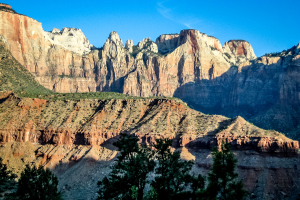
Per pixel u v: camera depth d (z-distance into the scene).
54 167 169.12
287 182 136.25
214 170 93.00
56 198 96.31
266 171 141.75
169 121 182.25
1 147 178.88
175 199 87.69
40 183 93.69
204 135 169.25
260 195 132.50
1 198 109.00
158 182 87.38
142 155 90.12
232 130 165.12
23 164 172.38
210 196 90.31
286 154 147.75
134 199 87.25
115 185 88.44
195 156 160.75
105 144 179.62
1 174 141.38
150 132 173.12
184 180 90.25
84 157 168.62
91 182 152.12
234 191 91.88
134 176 86.31
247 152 152.38
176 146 169.00
